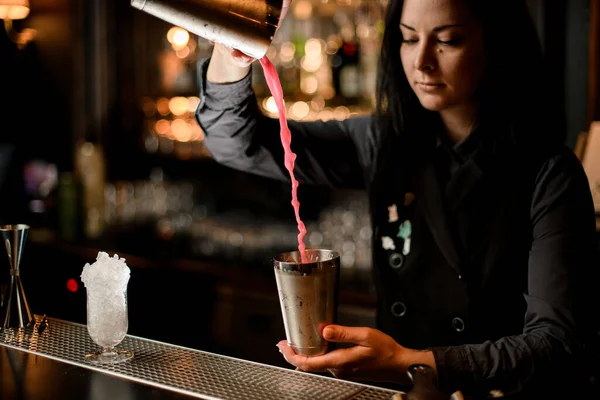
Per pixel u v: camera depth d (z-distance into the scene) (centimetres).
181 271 392
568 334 152
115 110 463
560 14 306
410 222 186
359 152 207
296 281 139
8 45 468
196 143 443
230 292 377
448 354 148
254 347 339
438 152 187
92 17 459
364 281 353
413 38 170
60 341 168
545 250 163
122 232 446
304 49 398
